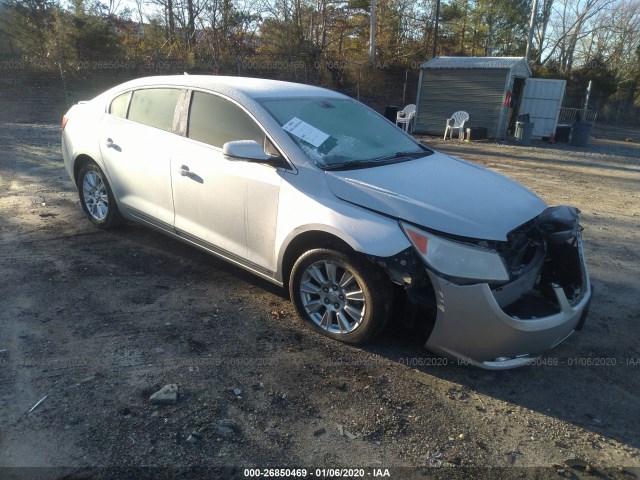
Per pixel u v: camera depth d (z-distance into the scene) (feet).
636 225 23.62
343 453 8.55
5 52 70.90
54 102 60.49
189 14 85.10
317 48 89.10
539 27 147.43
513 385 10.78
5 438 8.30
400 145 14.74
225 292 13.99
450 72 59.67
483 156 45.03
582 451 8.99
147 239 17.52
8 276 14.08
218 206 13.38
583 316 11.56
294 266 11.98
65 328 11.68
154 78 16.02
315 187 11.66
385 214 10.83
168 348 11.16
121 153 15.92
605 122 112.16
